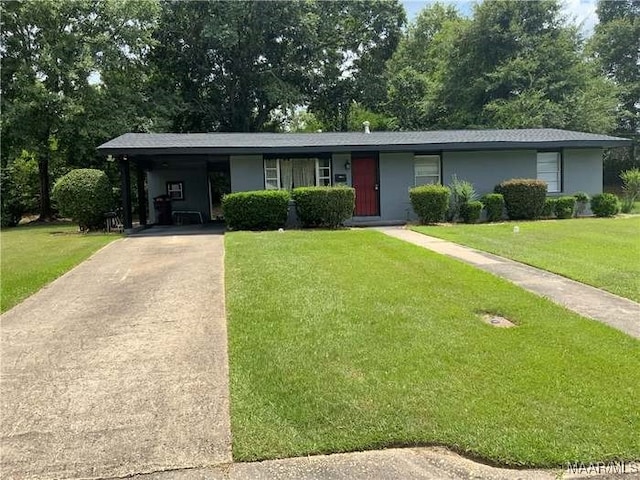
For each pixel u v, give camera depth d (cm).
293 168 1440
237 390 341
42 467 267
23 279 700
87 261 850
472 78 2658
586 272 649
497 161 1509
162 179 1756
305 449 274
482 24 2588
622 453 261
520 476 251
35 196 2228
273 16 2439
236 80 2709
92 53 2034
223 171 1919
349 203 1282
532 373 350
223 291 604
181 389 350
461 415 298
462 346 401
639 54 3033
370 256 776
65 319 516
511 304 510
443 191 1323
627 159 2839
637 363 365
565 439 273
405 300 529
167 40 2536
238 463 266
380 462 264
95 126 2017
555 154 1540
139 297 593
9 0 1936
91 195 1412
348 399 320
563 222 1288
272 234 1078
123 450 280
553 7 2570
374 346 405
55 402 336
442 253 811
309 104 2919
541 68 2489
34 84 1898
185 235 1195
